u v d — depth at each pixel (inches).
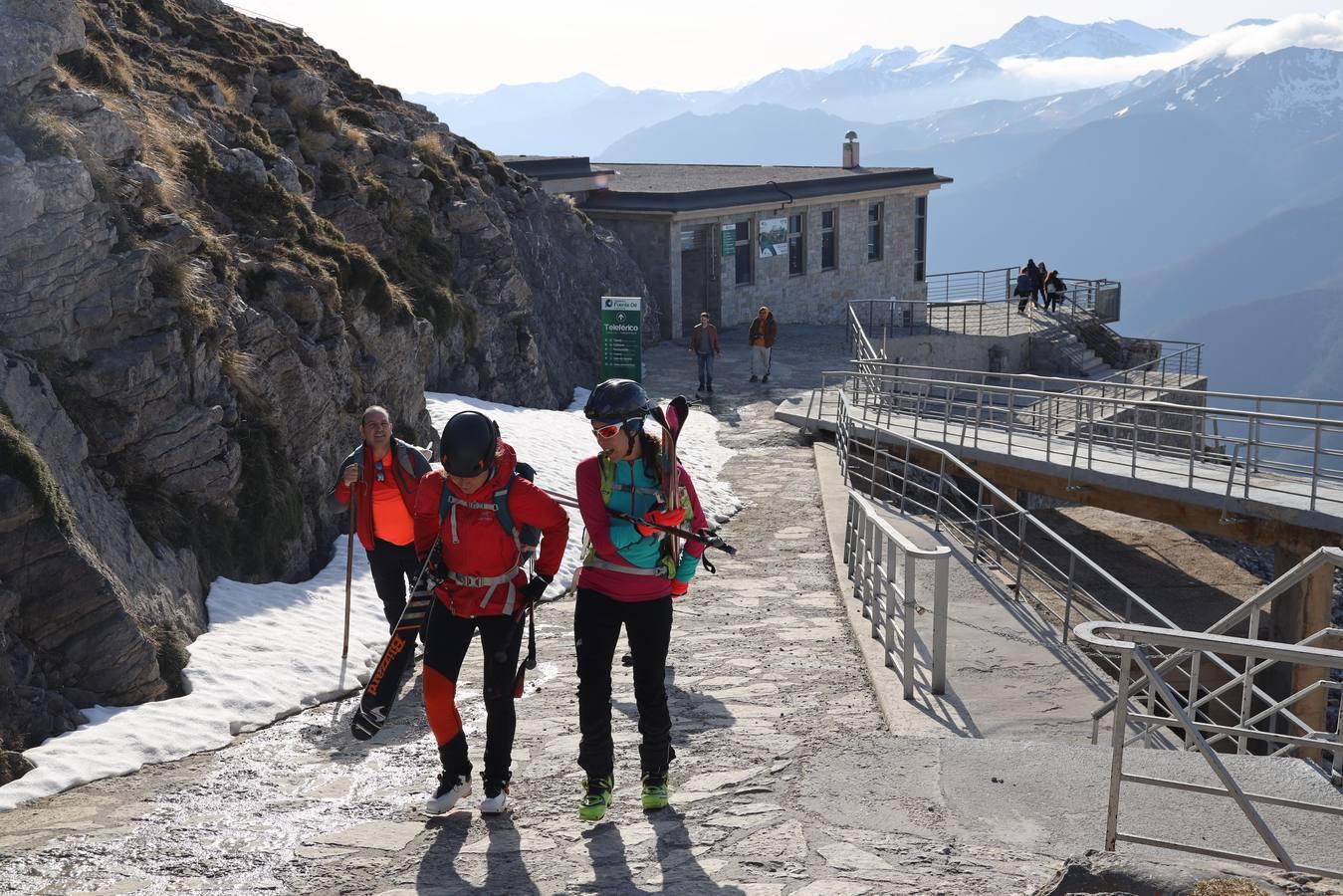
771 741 267.3
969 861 183.6
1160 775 223.5
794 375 1204.5
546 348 1053.8
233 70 717.9
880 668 343.3
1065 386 1432.1
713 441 892.6
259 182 562.3
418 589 208.7
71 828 217.9
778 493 717.9
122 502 362.3
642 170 1904.5
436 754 268.8
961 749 245.1
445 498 202.5
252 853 200.8
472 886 181.6
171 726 283.4
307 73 791.1
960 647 396.2
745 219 1541.6
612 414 194.5
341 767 260.2
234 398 426.3
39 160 372.5
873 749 247.6
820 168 1924.2
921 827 200.8
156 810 229.0
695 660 364.2
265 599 392.2
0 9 394.6
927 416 939.3
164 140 514.9
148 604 331.6
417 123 992.9
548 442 745.0
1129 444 824.9
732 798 220.5
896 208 1811.0
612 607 202.8
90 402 367.2
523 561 207.5
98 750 263.9
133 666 297.0
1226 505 657.0
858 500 461.4
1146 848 191.2
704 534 204.7
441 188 886.4
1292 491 665.6
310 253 544.7
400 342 594.2
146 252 398.0
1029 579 595.5
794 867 182.7
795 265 1652.3
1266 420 644.7
